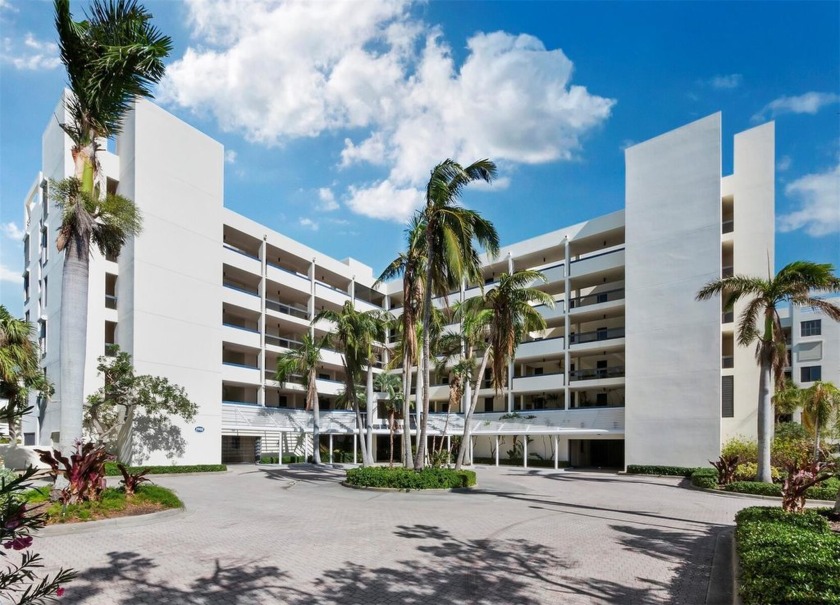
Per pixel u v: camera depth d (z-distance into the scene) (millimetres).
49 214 32188
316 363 37969
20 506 3465
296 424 38781
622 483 24938
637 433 31562
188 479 24594
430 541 10125
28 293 36938
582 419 35375
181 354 30203
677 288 31109
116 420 26359
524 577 7770
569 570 8211
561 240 39469
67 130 13922
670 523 12969
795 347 49781
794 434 29625
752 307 21719
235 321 40500
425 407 21125
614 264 35625
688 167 31578
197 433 30609
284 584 7188
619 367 37500
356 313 29188
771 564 6023
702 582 7637
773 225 29797
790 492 11656
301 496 17453
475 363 36219
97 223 14523
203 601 6461
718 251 29844
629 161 34125
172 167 30688
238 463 37906
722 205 32844
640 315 32438
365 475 19750
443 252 20172
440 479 19391
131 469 25578
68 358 12938
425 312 20516
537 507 15453
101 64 12523
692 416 29562
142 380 26531
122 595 6621
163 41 13016
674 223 31719
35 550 8867
